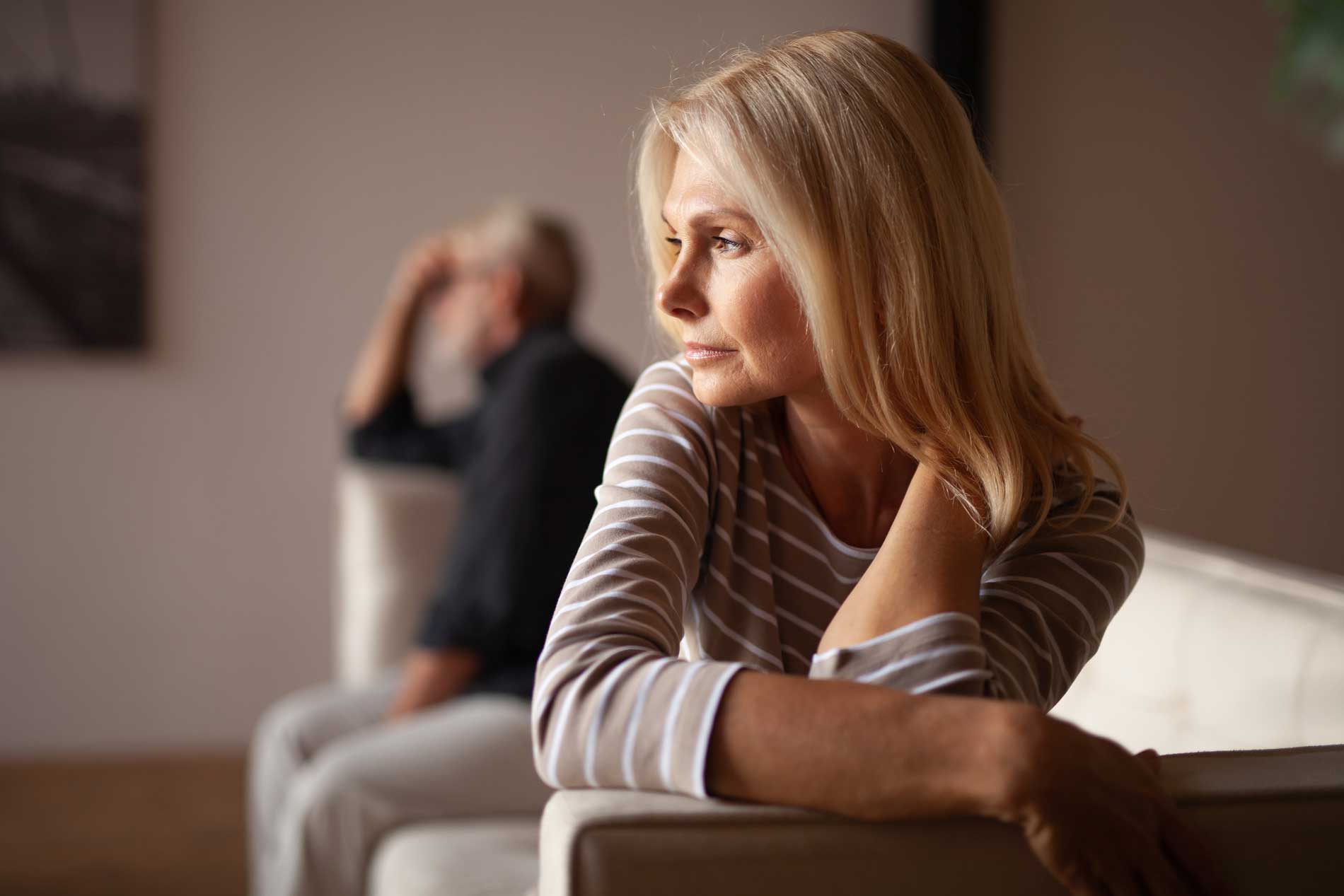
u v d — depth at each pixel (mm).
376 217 3115
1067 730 636
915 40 3176
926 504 791
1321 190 3195
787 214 771
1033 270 3107
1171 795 685
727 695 658
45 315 2984
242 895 2402
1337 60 2980
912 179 800
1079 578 827
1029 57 3086
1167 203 3148
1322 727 1022
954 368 817
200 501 3104
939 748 625
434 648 1926
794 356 804
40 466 3035
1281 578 1173
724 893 634
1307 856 681
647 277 1022
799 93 796
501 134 3143
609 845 633
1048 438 874
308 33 3068
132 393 3059
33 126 2949
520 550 1919
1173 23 3133
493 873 1475
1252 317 3189
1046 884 643
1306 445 3219
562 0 3139
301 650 3174
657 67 3176
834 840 641
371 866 1640
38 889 2396
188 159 3037
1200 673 1172
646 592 746
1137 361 3154
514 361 2180
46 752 3086
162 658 3123
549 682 710
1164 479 3172
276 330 3100
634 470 831
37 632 3064
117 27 2961
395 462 2574
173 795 2889
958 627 717
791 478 893
